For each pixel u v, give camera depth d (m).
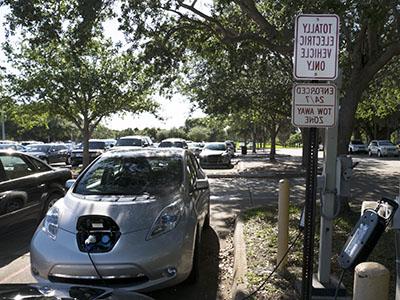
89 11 8.12
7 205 6.82
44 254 4.57
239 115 27.64
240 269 5.29
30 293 2.94
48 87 17.69
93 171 5.98
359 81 8.34
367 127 53.94
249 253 5.92
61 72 17.80
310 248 3.66
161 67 9.90
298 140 80.56
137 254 4.45
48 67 17.84
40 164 8.05
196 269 5.21
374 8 6.18
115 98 18.94
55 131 72.50
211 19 9.24
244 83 17.81
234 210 10.28
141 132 80.44
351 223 7.54
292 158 34.97
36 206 7.55
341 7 6.19
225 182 16.94
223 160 24.64
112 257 4.42
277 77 17.38
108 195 5.32
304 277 3.69
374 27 7.04
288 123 29.41
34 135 73.06
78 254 4.47
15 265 6.15
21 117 20.00
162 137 80.69
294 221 7.86
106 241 4.54
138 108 20.61
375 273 2.50
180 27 9.77
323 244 4.48
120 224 4.62
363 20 6.85
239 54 10.23
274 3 8.87
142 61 9.87
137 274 4.45
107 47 18.25
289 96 17.66
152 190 5.46
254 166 25.03
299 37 3.61
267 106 18.69
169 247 4.61
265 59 11.87
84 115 19.67
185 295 4.98
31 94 17.89
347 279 4.81
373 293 2.49
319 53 3.61
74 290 3.08
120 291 3.23
